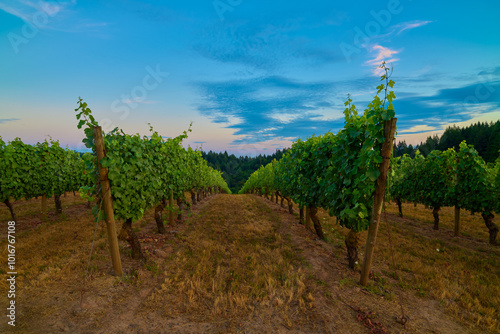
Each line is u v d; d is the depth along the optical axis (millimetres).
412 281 4738
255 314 3578
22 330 3080
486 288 4434
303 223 10008
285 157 11984
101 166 4504
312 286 4434
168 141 8961
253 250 6402
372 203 4707
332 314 3594
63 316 3389
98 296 3895
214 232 8086
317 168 7402
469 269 5379
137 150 5730
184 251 6199
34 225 8953
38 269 4816
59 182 11039
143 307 3705
